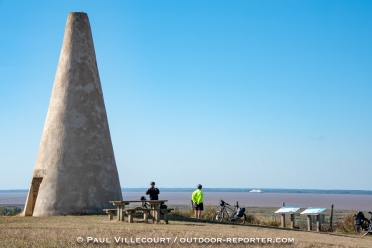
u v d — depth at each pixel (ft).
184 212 88.28
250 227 63.41
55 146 73.26
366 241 57.21
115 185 75.87
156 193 71.72
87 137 74.13
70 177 71.67
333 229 78.18
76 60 76.84
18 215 75.05
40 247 39.52
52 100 76.59
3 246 39.60
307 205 313.53
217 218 80.59
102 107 78.02
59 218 64.75
